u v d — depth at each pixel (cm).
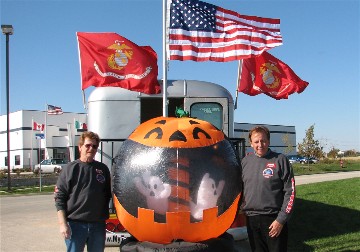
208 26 816
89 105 804
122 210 378
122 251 388
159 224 361
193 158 367
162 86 814
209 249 370
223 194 371
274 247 435
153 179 362
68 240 435
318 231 868
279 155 443
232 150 397
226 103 807
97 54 820
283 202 433
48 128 5038
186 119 408
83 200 432
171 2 805
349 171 3797
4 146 5478
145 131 390
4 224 1084
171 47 799
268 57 1019
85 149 439
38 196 1975
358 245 744
